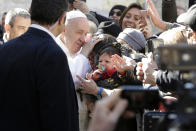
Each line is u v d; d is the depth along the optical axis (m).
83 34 3.86
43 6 3.00
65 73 2.86
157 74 2.70
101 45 3.79
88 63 3.80
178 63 1.31
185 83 1.26
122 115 1.30
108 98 1.16
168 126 1.24
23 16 4.26
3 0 8.93
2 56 2.91
